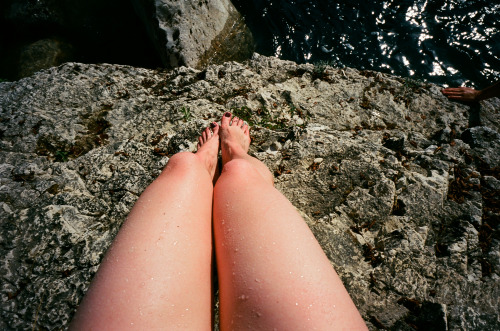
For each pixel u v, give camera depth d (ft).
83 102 3.80
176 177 2.01
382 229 2.65
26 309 2.25
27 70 6.38
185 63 6.16
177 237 1.68
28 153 3.26
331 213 2.72
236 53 6.75
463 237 2.61
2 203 2.74
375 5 7.32
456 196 2.89
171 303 1.45
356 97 4.14
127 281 1.47
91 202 2.79
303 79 4.33
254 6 7.22
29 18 6.63
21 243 2.52
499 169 3.17
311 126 3.52
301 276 1.48
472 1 7.25
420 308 2.25
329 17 7.22
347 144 3.21
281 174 3.00
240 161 2.25
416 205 2.78
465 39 6.84
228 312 1.51
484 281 2.38
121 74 4.30
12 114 3.53
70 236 2.55
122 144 3.26
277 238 1.61
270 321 1.39
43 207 2.71
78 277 2.36
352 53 6.86
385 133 3.62
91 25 6.82
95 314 1.39
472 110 4.13
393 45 6.86
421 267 2.44
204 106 3.75
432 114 4.04
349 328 1.40
